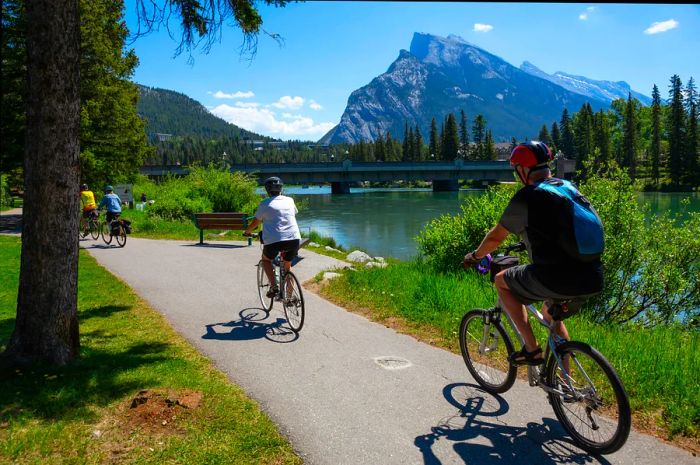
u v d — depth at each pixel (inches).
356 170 3009.4
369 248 888.3
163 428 143.5
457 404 161.6
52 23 174.1
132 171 1387.8
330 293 332.5
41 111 178.1
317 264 450.0
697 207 1873.8
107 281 368.5
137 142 1304.1
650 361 179.3
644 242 308.7
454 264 406.3
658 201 2265.0
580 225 122.3
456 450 133.6
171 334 241.9
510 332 217.2
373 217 1539.1
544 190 126.6
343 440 138.9
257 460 128.7
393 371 191.5
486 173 3186.5
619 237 301.6
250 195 1081.4
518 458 129.5
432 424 148.2
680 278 293.3
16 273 397.1
